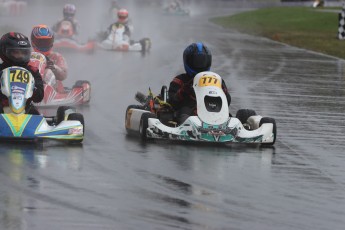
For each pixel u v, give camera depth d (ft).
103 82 193.36
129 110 121.80
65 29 290.35
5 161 94.84
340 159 108.17
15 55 112.98
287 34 432.66
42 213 72.95
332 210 79.36
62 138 106.63
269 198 83.05
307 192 86.79
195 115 116.88
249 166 99.96
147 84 191.83
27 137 104.32
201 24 539.70
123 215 73.51
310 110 158.71
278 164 102.22
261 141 114.73
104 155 102.12
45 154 100.58
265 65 257.96
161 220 72.43
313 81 216.13
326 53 322.14
